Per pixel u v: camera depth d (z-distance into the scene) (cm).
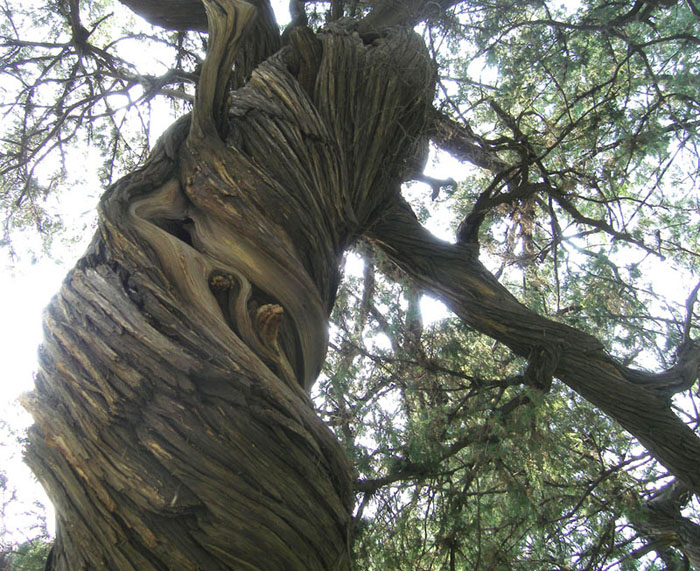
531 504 461
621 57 680
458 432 501
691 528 704
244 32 298
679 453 493
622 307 656
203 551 207
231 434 221
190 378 223
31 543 442
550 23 601
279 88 359
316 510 235
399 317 574
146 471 210
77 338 234
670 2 583
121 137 729
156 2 503
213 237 282
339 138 365
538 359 509
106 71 663
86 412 220
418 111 416
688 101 610
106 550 206
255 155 315
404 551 476
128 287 244
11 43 665
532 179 660
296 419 239
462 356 585
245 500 216
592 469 545
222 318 253
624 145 612
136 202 280
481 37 595
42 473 223
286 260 289
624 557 555
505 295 541
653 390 511
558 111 709
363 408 515
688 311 560
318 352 303
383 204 422
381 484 475
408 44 420
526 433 488
